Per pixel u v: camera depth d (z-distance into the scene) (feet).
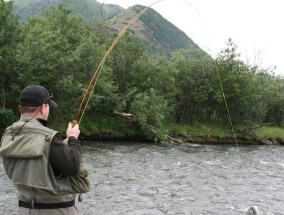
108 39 122.83
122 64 120.67
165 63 127.95
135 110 109.40
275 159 88.02
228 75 133.69
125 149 90.02
